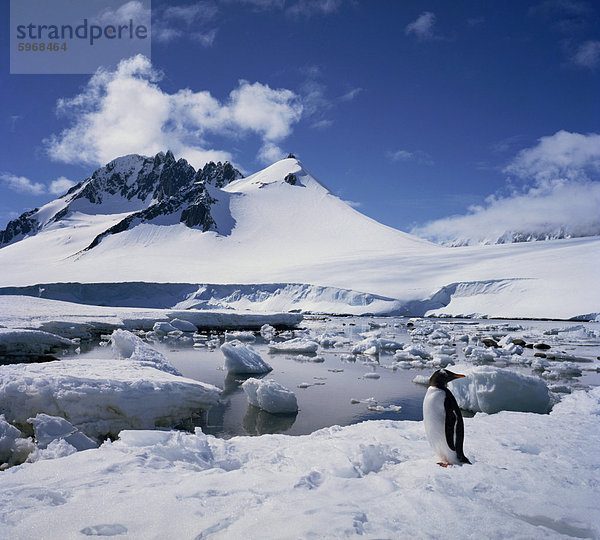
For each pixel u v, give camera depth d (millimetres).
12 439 6363
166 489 3191
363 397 12305
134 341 14875
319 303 70688
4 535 2428
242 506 2861
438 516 2719
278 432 8867
